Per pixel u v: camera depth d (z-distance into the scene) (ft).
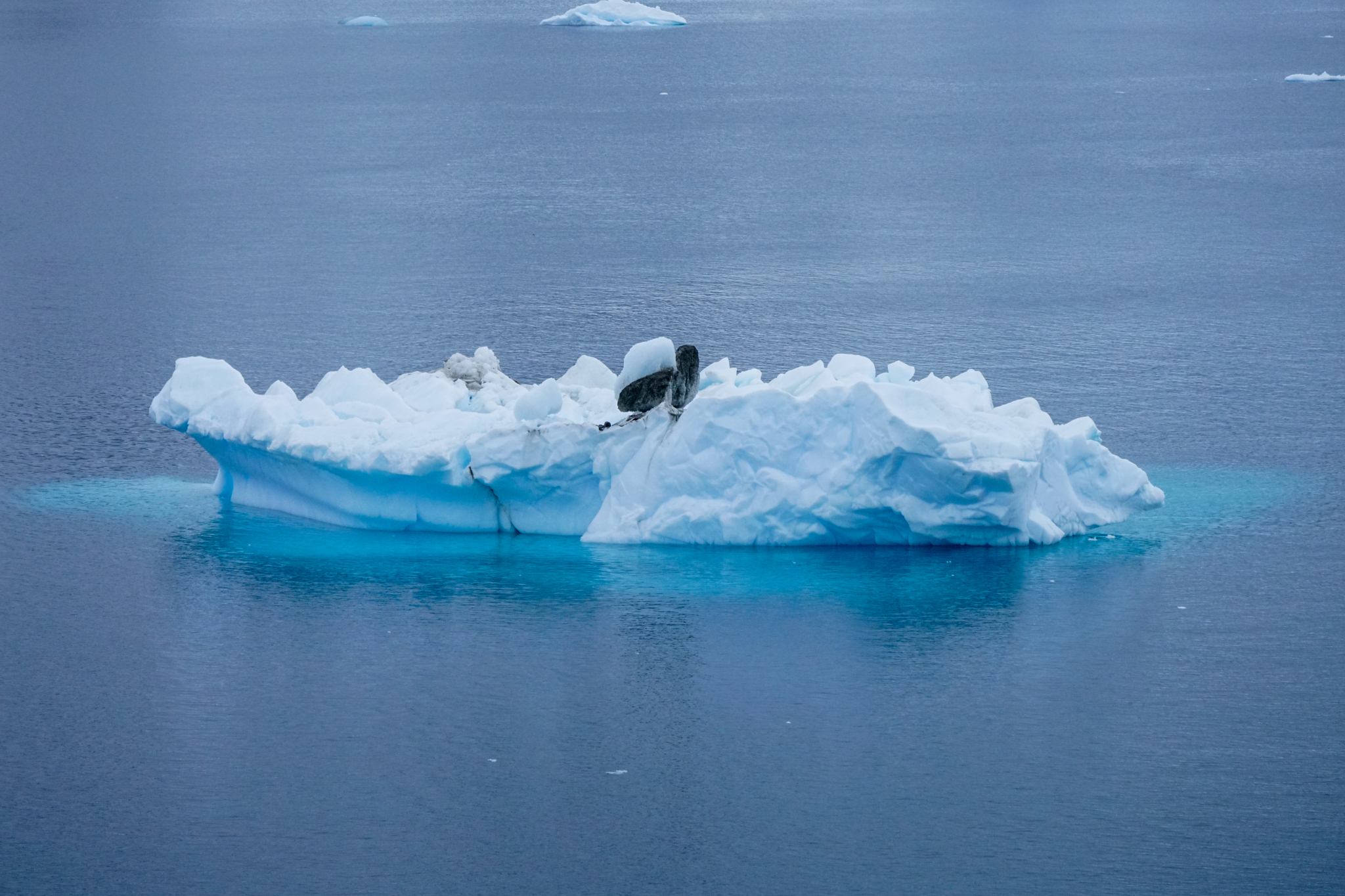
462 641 296.92
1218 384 480.23
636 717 269.85
